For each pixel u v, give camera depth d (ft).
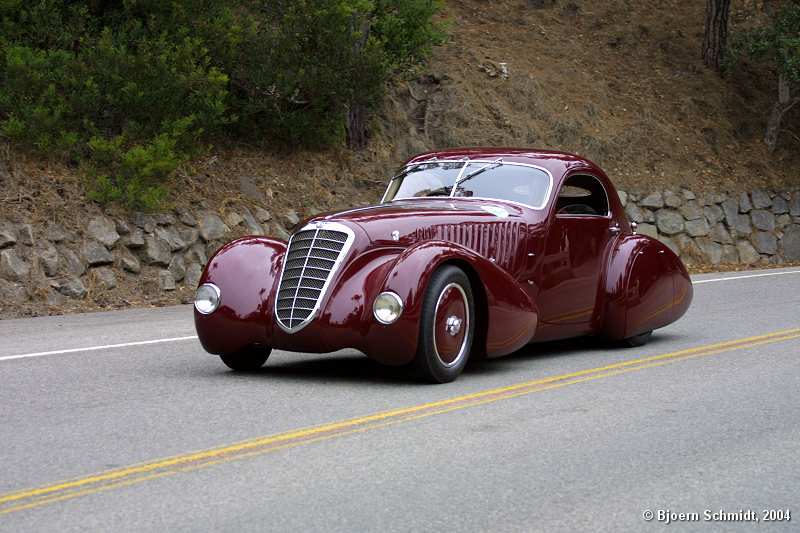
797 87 73.10
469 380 20.57
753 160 66.69
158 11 47.73
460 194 24.08
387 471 13.32
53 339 27.09
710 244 60.03
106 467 13.41
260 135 51.55
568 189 26.40
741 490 12.77
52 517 11.27
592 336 26.73
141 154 40.37
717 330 29.48
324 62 49.47
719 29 75.20
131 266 39.01
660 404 18.17
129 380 20.38
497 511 11.66
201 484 12.62
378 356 19.10
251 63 48.78
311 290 19.60
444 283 19.48
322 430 15.65
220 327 20.29
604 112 67.15
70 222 38.83
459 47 67.10
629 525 11.29
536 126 61.98
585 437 15.46
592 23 78.07
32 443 14.75
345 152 53.57
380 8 54.44
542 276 23.07
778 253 61.98
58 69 42.42
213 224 43.45
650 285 25.89
